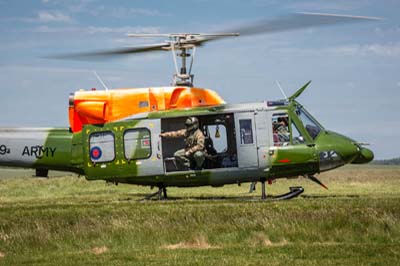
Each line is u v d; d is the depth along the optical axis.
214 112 56.66
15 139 61.12
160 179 57.78
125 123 57.75
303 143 56.88
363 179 111.06
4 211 48.28
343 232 43.44
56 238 43.62
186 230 43.88
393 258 37.59
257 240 43.06
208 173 57.06
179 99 57.81
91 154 58.38
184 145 57.47
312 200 51.62
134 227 44.25
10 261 40.00
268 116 56.84
